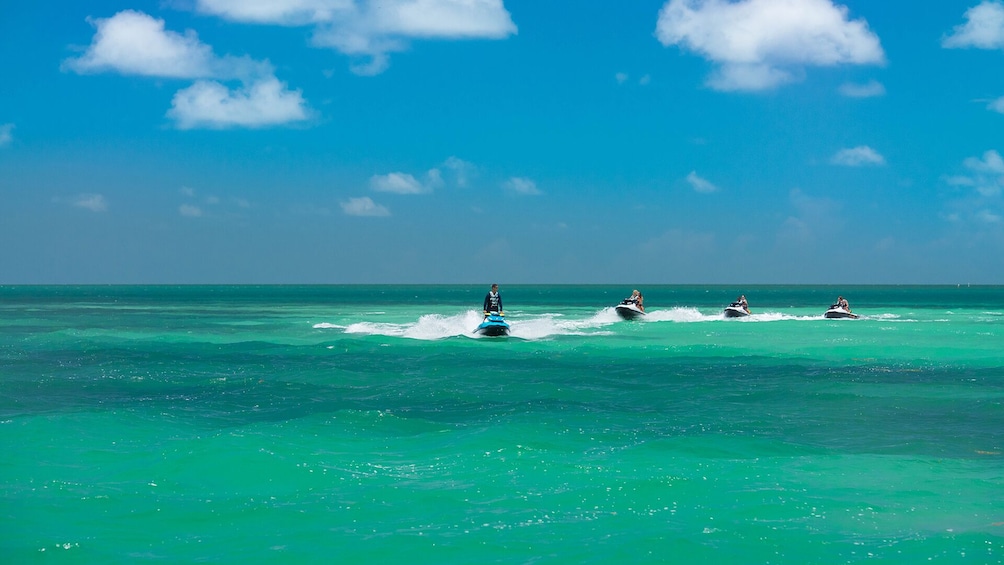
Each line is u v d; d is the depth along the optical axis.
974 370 20.89
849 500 8.97
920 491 9.34
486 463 10.59
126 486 9.38
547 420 13.65
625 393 17.02
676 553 7.35
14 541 7.53
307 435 12.25
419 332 34.44
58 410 14.22
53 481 9.54
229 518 8.28
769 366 22.05
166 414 14.00
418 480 9.75
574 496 9.10
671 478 9.83
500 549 7.45
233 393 16.64
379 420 13.46
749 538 7.73
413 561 7.18
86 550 7.35
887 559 7.23
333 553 7.36
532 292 193.38
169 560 7.16
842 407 15.13
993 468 10.44
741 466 10.49
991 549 7.46
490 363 22.80
